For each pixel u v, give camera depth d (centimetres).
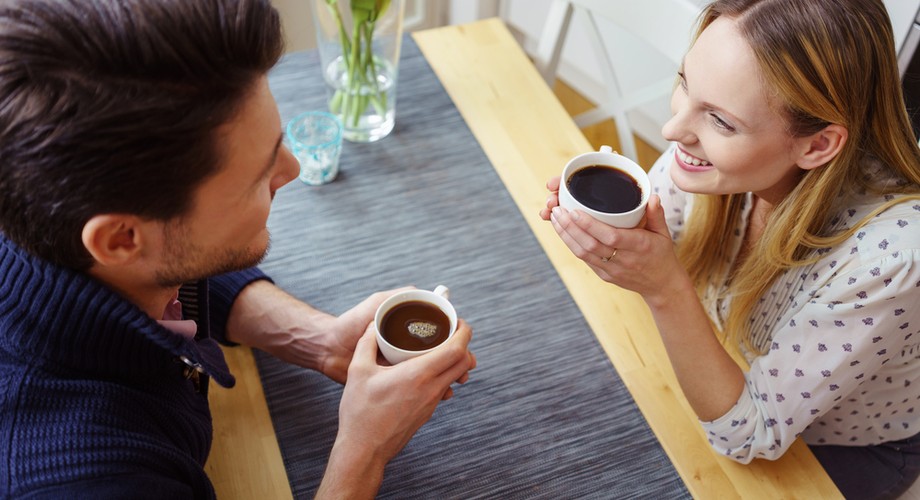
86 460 69
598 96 278
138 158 60
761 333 120
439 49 160
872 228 98
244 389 104
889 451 126
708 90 91
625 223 93
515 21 280
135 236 66
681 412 105
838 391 99
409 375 86
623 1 148
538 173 137
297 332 107
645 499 95
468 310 115
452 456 98
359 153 139
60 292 69
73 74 57
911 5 176
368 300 105
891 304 94
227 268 78
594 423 103
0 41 56
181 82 60
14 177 60
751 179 98
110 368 74
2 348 72
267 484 94
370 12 123
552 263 122
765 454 100
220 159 65
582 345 112
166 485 73
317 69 153
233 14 62
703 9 98
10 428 69
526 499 94
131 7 58
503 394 105
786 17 86
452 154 139
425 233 126
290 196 130
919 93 134
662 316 101
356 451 88
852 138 94
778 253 104
